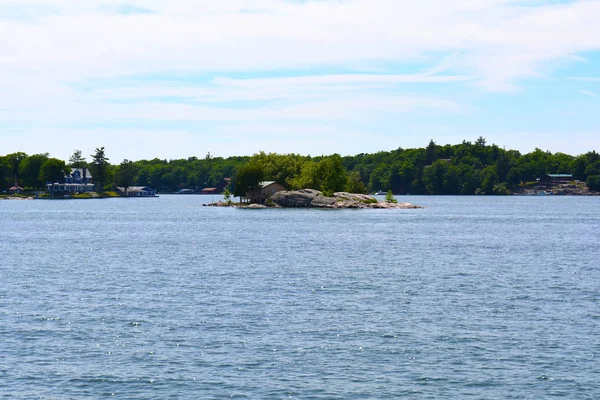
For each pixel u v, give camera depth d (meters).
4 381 35.28
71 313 50.16
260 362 38.38
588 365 37.94
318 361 38.59
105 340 42.59
